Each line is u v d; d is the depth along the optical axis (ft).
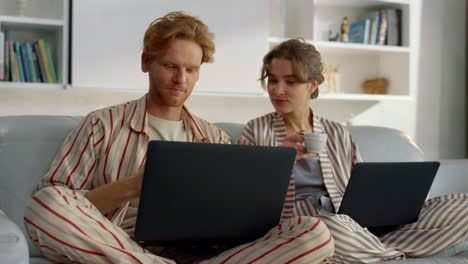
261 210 4.63
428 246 5.56
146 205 4.20
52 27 10.22
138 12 10.18
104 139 5.44
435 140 13.89
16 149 5.70
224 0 10.78
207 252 4.95
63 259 4.27
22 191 5.59
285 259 4.31
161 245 4.61
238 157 4.34
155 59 5.60
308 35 11.94
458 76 14.05
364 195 5.37
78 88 9.91
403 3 12.48
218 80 10.80
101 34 9.98
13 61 9.89
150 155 4.07
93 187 5.42
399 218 5.80
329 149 6.77
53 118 6.10
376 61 13.38
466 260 5.26
